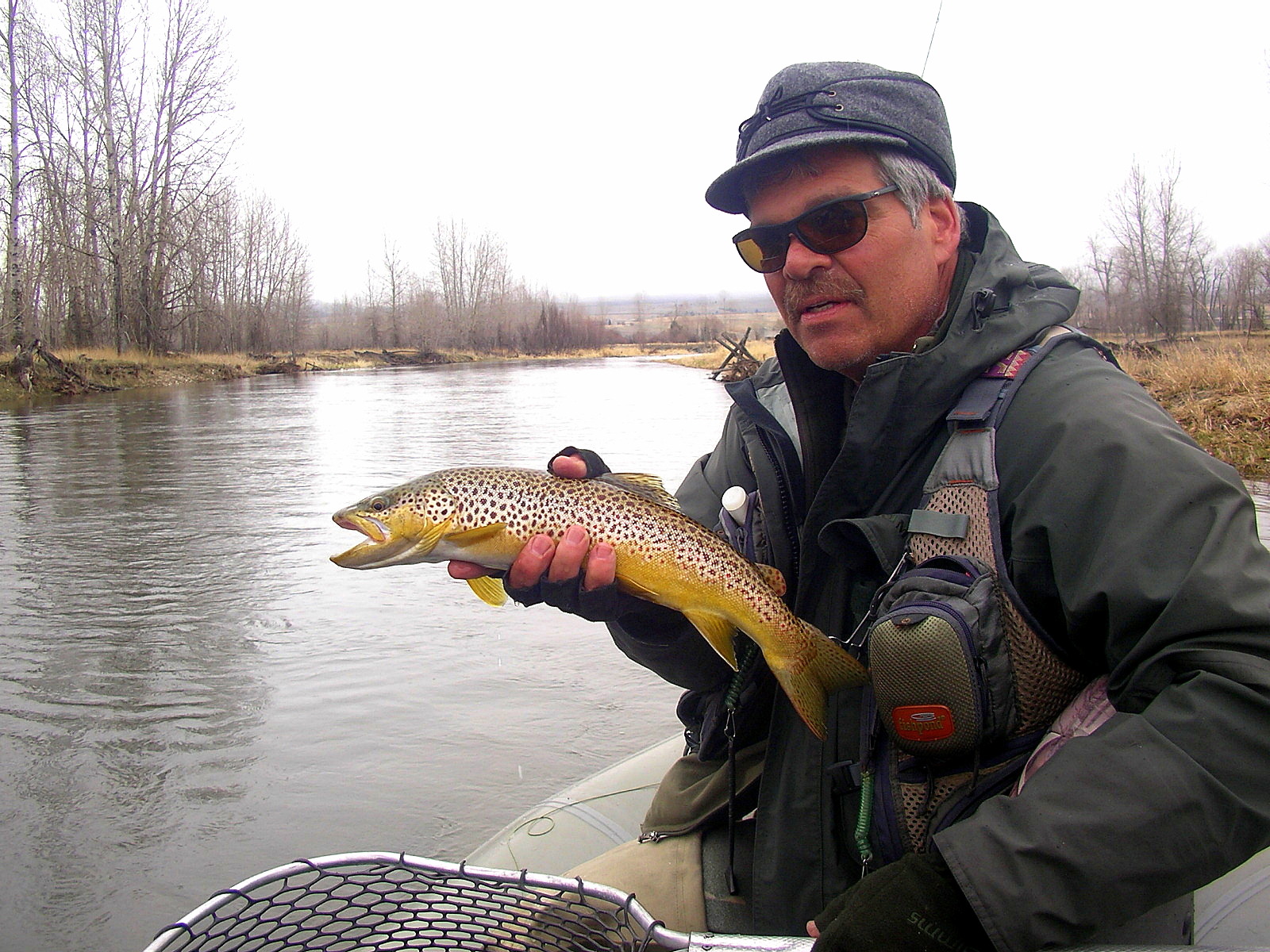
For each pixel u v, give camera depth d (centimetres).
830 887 185
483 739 414
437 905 166
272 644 541
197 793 370
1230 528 138
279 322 6078
